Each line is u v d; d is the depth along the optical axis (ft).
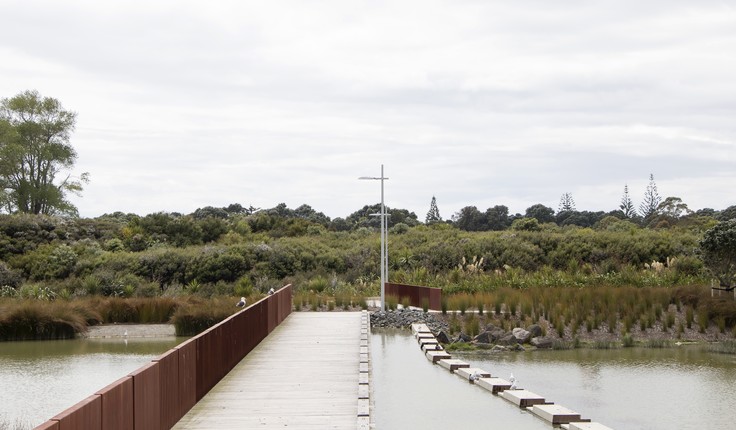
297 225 187.21
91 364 58.90
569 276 101.45
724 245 82.99
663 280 96.68
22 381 50.98
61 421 18.21
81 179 188.75
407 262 138.31
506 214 264.93
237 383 39.58
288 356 50.08
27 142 182.91
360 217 240.73
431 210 295.07
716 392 46.98
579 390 47.65
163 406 27.94
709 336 72.84
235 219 195.31
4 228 146.61
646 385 49.37
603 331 73.92
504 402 37.55
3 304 84.99
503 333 70.49
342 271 138.72
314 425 29.68
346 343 57.36
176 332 79.00
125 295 109.91
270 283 116.26
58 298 102.22
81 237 154.30
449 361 49.85
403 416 34.35
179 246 159.53
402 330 74.95
